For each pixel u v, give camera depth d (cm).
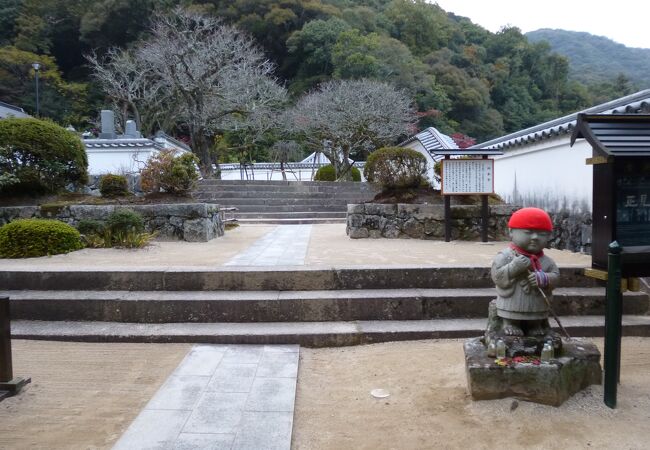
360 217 796
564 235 717
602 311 445
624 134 327
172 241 755
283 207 1326
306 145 2392
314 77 2850
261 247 679
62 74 3055
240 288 460
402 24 3600
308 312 425
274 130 2547
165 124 2455
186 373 332
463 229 756
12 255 570
